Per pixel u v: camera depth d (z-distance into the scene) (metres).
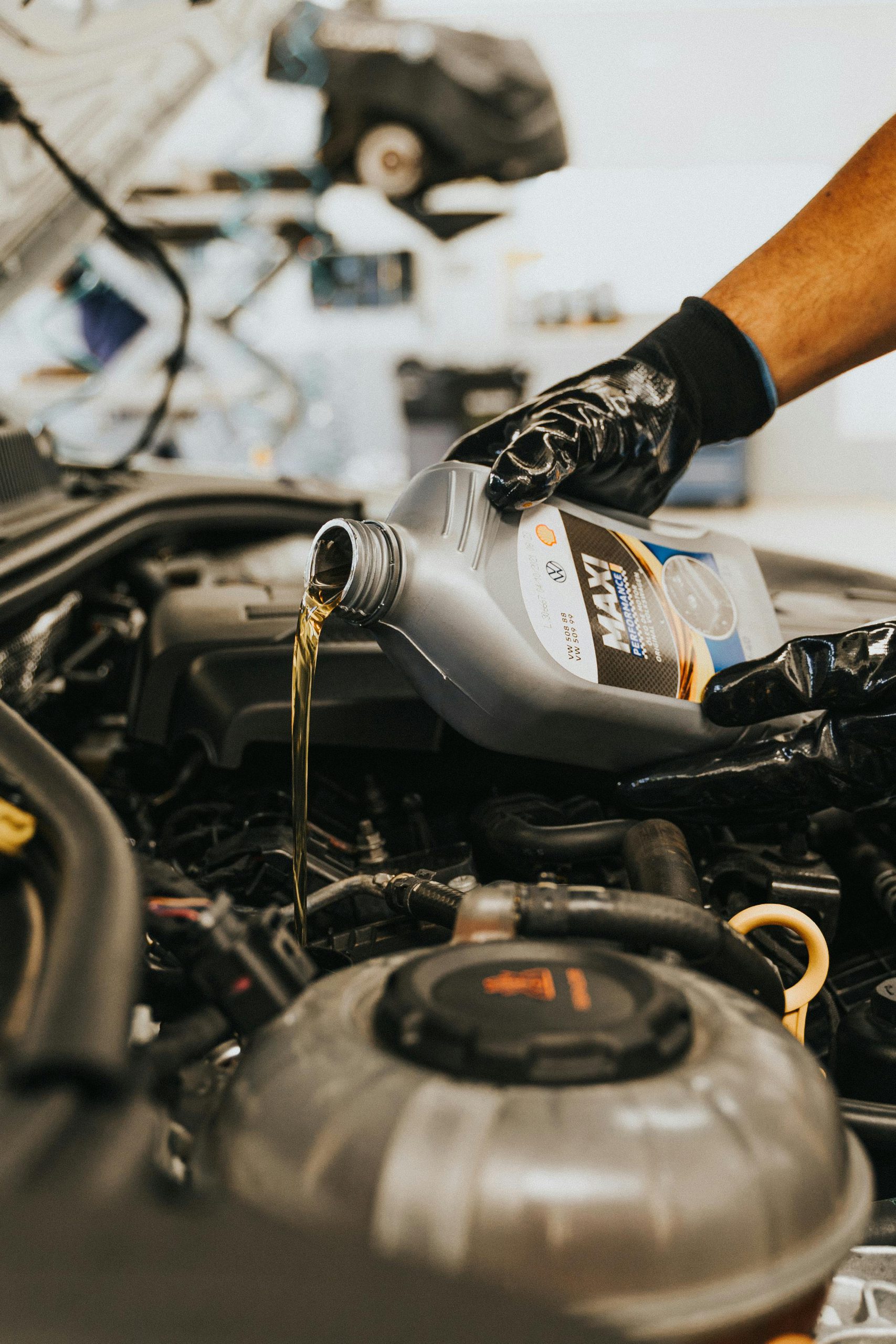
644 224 5.67
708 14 4.57
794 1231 0.35
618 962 0.43
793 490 7.27
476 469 0.71
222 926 0.45
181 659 0.92
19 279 1.35
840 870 0.90
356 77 3.52
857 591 1.21
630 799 0.79
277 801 0.88
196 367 3.14
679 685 0.76
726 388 0.86
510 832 0.79
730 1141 0.36
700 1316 0.33
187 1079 0.48
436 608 0.68
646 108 4.81
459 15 4.70
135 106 1.40
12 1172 0.26
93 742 1.11
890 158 0.84
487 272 4.83
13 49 1.13
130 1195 0.27
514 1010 0.39
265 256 3.80
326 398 5.59
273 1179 0.36
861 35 4.57
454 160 3.72
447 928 0.64
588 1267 0.33
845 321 0.86
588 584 0.74
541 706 0.70
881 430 7.10
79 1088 0.30
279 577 1.29
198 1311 0.24
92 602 1.24
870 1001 0.71
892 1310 0.54
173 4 1.34
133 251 1.48
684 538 0.86
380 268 4.78
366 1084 0.37
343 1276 0.25
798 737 0.76
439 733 0.86
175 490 1.39
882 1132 0.59
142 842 0.84
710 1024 0.41
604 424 0.78
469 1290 0.26
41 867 0.45
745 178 5.59
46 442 1.32
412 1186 0.34
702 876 0.80
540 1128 0.35
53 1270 0.24
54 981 0.33
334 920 0.79
